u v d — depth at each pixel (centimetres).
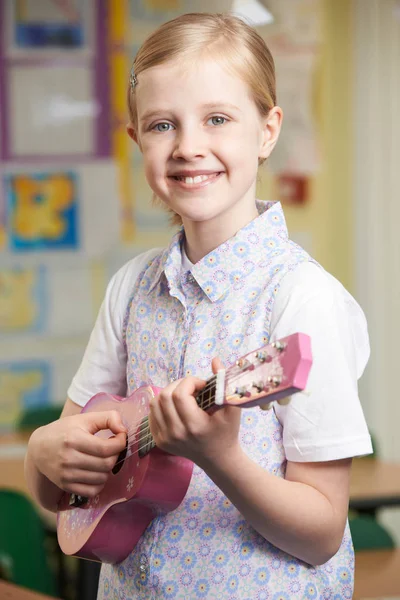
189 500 132
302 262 135
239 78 133
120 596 141
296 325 127
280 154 470
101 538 138
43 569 280
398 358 475
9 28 449
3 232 451
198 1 461
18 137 452
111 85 456
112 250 459
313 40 469
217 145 131
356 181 475
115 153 458
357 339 136
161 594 131
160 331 144
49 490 151
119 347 156
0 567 273
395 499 291
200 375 134
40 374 454
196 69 131
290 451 127
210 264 138
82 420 141
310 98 470
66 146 455
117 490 137
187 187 133
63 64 454
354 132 475
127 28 456
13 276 452
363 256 475
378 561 265
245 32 137
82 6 453
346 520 127
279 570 128
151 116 134
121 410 143
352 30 472
